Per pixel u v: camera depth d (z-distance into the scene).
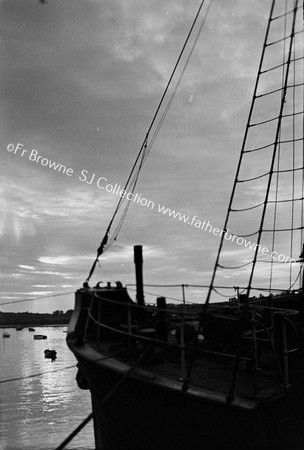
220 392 7.78
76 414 34.97
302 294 9.26
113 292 10.94
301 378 8.45
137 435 8.43
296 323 9.03
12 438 26.23
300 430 8.55
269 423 7.76
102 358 8.58
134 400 8.26
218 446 7.75
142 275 10.27
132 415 8.38
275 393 7.93
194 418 7.73
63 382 57.34
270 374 9.19
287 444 8.27
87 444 24.67
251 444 7.82
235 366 7.50
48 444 24.84
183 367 7.91
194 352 7.70
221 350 10.05
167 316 10.16
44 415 34.47
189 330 10.17
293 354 8.62
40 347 134.25
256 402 7.52
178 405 7.78
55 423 31.17
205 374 8.78
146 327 9.47
